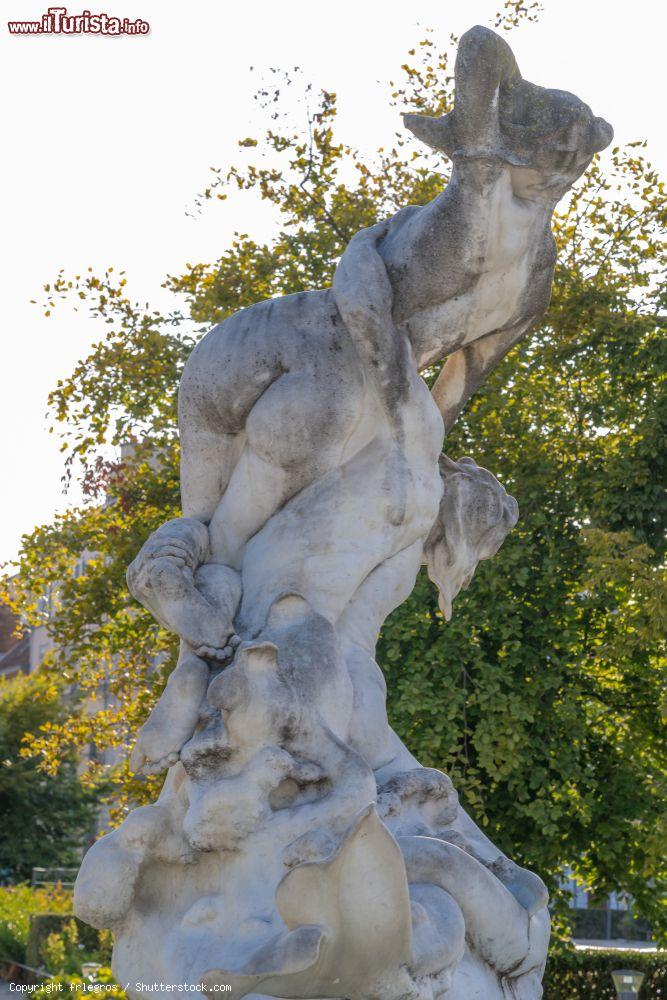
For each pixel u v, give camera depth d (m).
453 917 3.89
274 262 15.50
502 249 4.67
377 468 4.62
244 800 3.97
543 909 4.50
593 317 14.46
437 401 5.15
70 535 16.31
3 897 25.03
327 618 4.46
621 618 13.05
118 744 16.53
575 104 4.52
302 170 15.40
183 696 4.17
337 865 3.39
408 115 4.60
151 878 4.20
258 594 4.47
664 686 13.80
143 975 4.11
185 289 16.06
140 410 16.17
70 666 16.47
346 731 4.22
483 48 4.38
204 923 3.99
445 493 5.07
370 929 3.46
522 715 12.70
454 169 4.64
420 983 3.71
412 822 4.25
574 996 16.73
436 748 12.65
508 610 13.12
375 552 4.59
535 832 13.30
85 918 4.15
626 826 13.51
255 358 4.66
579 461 14.46
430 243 4.68
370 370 4.60
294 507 4.60
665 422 13.88
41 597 17.25
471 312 4.79
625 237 15.20
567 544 13.87
